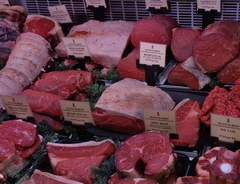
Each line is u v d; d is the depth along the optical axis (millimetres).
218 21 1254
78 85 1328
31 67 1401
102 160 1073
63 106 1179
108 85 1365
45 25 1532
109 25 1453
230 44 1166
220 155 859
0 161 1089
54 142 1175
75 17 1566
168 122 1051
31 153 1134
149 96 1181
